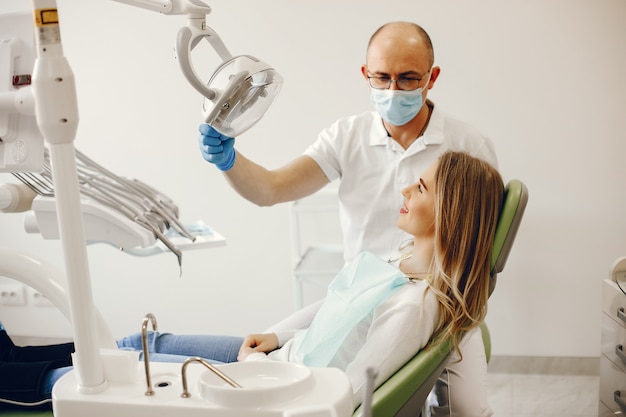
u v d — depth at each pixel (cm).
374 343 139
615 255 301
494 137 301
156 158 329
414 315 140
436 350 139
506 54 294
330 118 313
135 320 344
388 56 187
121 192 165
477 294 147
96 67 325
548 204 302
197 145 325
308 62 309
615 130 293
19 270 120
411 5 297
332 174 216
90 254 340
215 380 91
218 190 327
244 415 85
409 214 157
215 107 132
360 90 309
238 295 336
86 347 91
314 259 309
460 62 297
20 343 354
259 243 329
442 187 149
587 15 286
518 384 302
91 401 89
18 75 123
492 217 149
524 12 289
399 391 130
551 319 309
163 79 321
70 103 86
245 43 311
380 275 152
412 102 191
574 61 290
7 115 117
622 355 198
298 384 87
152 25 317
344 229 219
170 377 95
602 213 300
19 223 342
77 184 90
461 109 301
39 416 138
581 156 297
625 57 288
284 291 332
